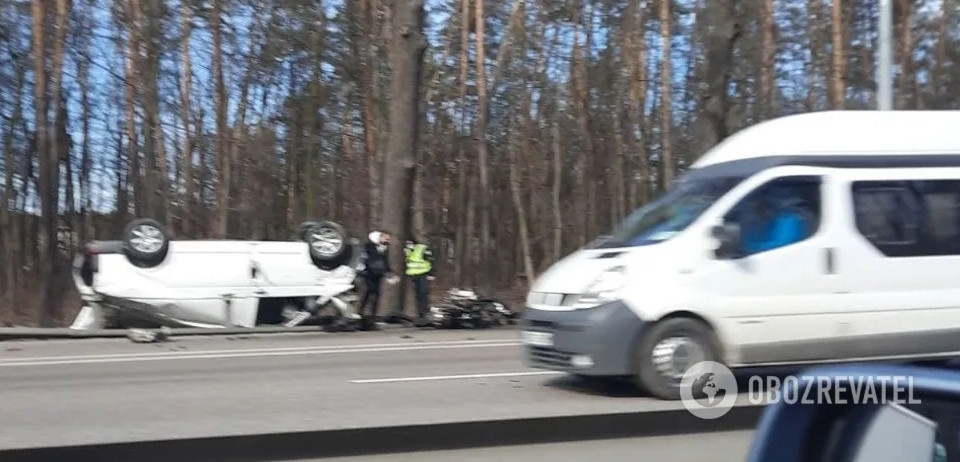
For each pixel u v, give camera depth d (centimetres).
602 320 921
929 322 974
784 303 946
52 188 2709
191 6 3014
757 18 3091
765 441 315
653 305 919
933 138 1012
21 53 2802
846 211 964
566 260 1015
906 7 3334
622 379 1072
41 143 2677
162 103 3131
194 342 1609
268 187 3519
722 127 1995
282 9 3206
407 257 2008
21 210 3167
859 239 965
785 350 948
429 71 3566
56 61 2697
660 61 3638
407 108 2031
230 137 3331
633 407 902
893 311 967
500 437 830
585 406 919
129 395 1048
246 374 1220
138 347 1535
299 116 3506
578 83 3800
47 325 2616
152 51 2958
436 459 790
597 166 4006
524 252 3856
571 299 947
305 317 1772
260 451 771
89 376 1210
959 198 998
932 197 990
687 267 931
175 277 1700
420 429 811
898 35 3341
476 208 3994
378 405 952
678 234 945
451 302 1897
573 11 3725
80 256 1728
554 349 960
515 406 927
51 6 2678
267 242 1780
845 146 983
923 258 980
